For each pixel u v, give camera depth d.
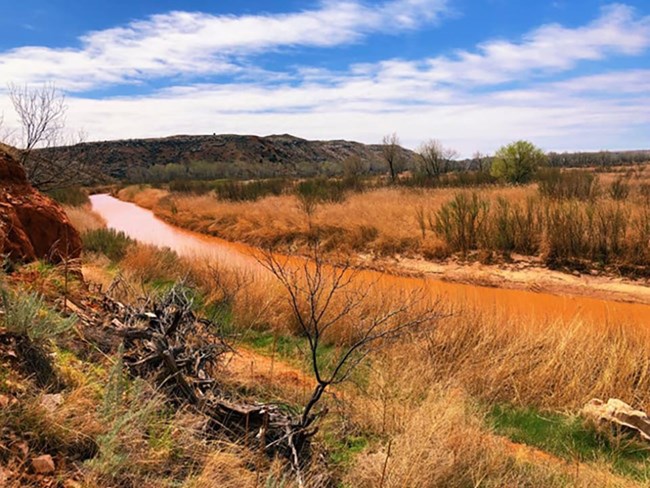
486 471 3.69
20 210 6.50
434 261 13.96
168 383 3.72
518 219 13.88
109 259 12.14
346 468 3.78
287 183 31.16
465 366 5.89
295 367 6.08
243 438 3.51
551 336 6.28
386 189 25.47
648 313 9.71
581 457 4.39
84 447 2.65
